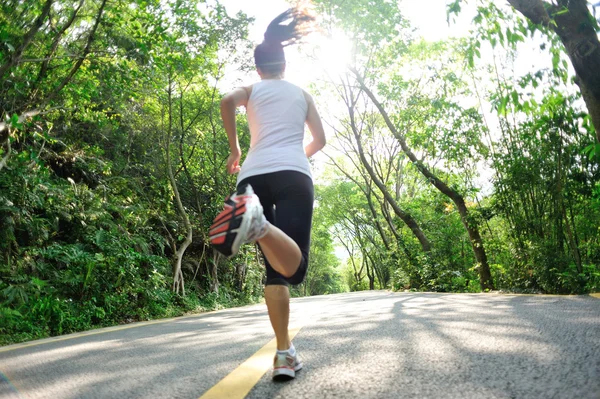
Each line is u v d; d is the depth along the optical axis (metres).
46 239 10.52
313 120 2.85
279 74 2.87
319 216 41.03
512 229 10.09
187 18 12.64
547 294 8.48
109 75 10.41
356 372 2.67
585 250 9.22
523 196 9.62
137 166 16.72
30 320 7.59
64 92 11.09
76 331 8.16
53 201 11.05
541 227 9.36
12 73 9.17
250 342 4.35
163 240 15.52
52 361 3.93
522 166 9.39
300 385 2.46
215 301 16.77
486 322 4.45
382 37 17.02
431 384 2.31
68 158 13.21
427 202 17.83
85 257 9.72
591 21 4.31
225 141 19.91
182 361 3.50
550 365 2.54
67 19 9.72
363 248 40.62
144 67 11.22
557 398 1.97
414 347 3.35
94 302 9.53
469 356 2.91
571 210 9.00
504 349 3.05
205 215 19.23
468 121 12.63
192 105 18.09
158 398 2.40
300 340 4.11
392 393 2.20
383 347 3.44
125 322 10.02
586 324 3.89
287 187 2.57
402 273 18.52
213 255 19.41
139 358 3.79
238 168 2.88
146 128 17.03
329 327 4.94
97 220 11.95
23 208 9.91
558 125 8.03
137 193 16.23
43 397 2.57
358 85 19.08
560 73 4.70
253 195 2.10
